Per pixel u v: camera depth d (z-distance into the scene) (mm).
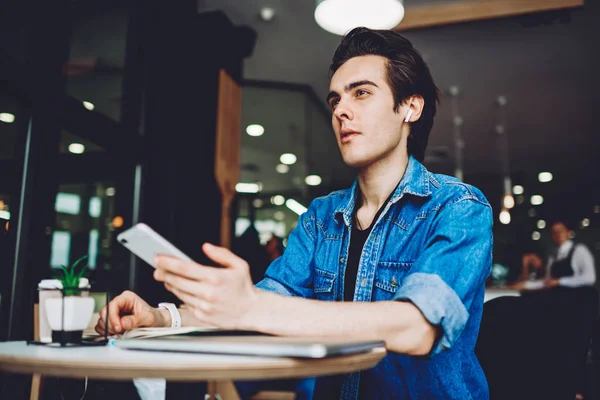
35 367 622
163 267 679
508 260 11977
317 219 1318
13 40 2561
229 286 688
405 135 1194
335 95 1185
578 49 5223
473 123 7414
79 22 3027
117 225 3594
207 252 695
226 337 769
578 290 1330
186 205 4035
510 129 7668
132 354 686
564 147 8500
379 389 1044
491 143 8336
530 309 1296
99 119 3121
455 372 1009
